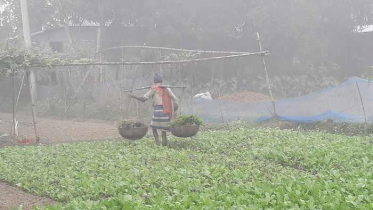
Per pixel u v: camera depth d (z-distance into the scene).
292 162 12.26
